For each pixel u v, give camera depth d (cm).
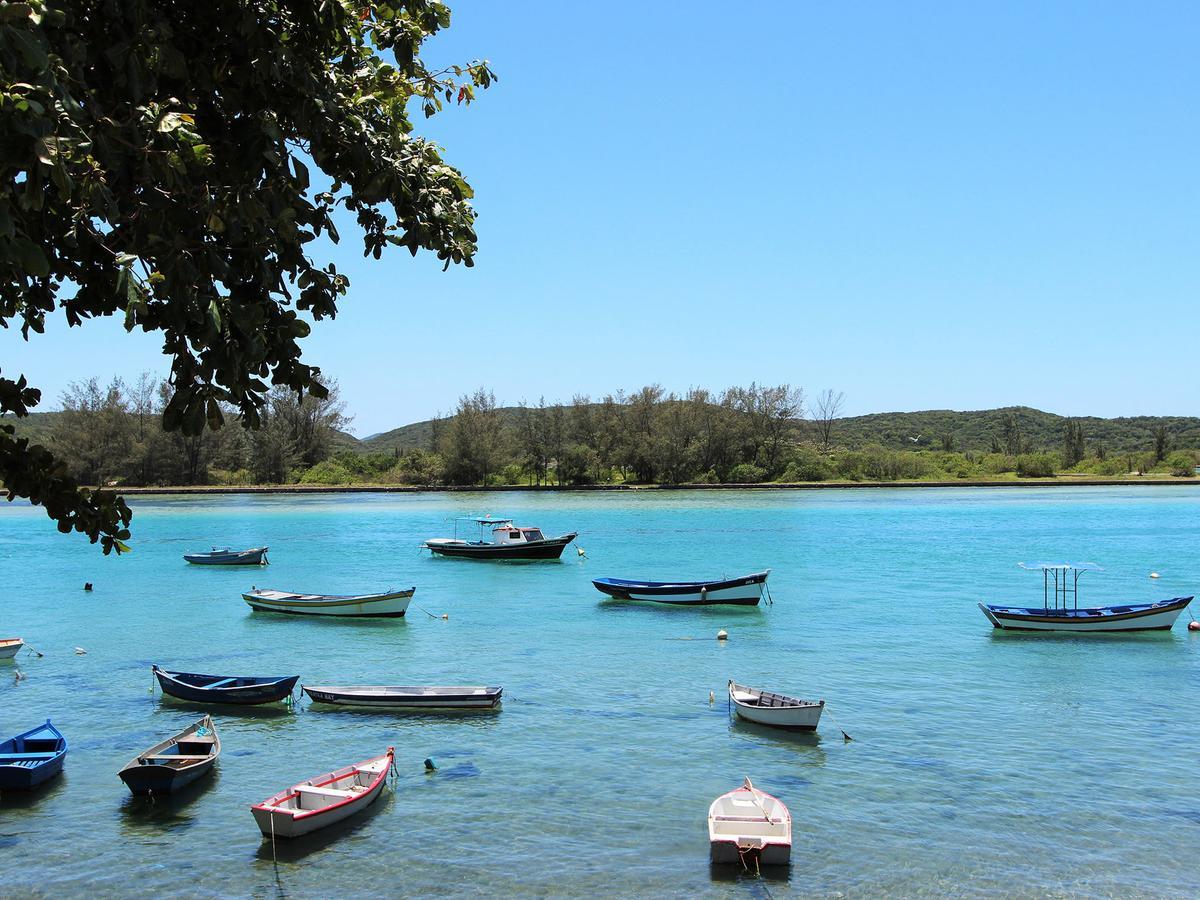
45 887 1858
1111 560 6550
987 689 3209
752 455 15838
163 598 5319
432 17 1005
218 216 808
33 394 891
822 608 4791
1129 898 1794
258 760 2534
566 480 15100
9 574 6325
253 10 832
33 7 627
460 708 2972
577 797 2275
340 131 928
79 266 870
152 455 15038
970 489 14975
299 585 5812
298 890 1844
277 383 879
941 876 1878
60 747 2530
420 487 14950
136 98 748
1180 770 2425
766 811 2072
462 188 1029
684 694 3161
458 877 1891
